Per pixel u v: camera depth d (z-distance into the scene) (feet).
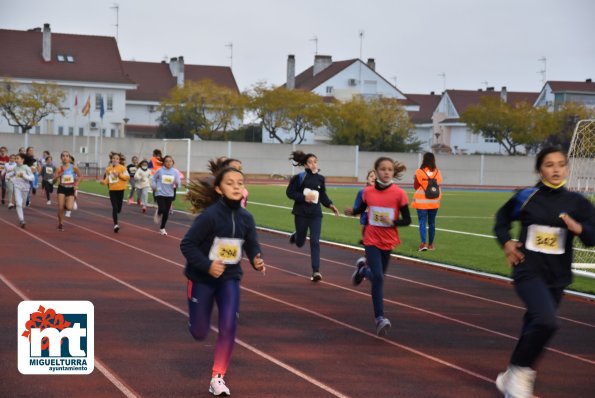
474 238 66.23
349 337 28.07
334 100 217.36
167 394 20.62
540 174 20.98
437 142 293.02
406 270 46.52
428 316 32.58
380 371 23.67
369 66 289.33
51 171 90.99
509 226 21.12
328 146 186.70
